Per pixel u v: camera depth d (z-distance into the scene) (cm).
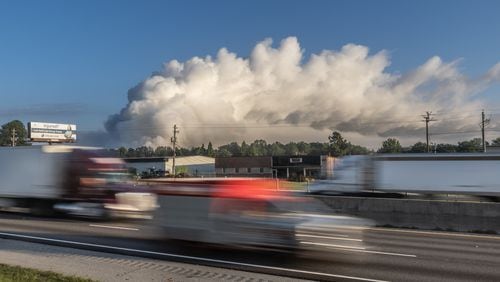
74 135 9056
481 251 1254
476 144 11800
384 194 3591
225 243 1075
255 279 896
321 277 919
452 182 3375
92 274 920
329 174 3797
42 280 835
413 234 1612
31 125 8450
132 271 948
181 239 1141
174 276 910
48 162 2094
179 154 16975
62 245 1252
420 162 3472
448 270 1005
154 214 1206
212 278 899
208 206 1111
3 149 2223
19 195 2170
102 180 1988
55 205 2070
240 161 10950
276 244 1027
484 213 1692
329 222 1026
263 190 1084
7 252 1155
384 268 1009
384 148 14250
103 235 1416
